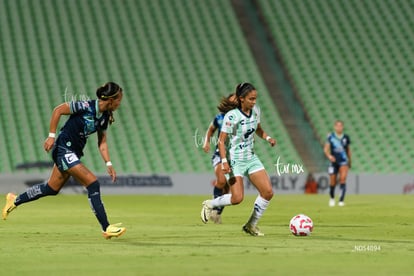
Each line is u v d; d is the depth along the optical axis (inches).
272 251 1355.8
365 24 6067.9
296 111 5374.0
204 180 4562.0
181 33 5807.1
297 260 1212.5
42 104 5113.2
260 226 2128.4
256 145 5083.7
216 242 1540.4
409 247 1457.9
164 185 4525.1
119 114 5147.6
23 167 4692.4
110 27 5753.0
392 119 5428.2
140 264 1152.2
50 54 5472.4
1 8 5718.5
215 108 5305.1
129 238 1647.4
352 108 5452.8
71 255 1279.5
